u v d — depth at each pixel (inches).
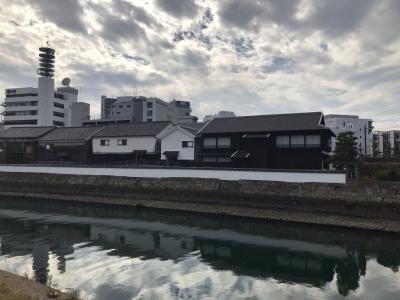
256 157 1456.7
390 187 879.1
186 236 864.9
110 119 3221.0
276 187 1036.5
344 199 933.8
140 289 525.7
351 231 894.4
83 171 1430.9
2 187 1584.6
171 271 612.1
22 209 1238.3
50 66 4062.5
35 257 680.4
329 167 1534.2
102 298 487.2
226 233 895.1
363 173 1325.0
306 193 989.8
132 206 1259.8
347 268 641.0
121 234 881.5
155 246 774.5
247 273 610.2
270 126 1471.5
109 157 1875.0
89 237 849.5
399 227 847.7
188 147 1659.7
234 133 1517.0
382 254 724.0
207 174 1171.9
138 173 1305.4
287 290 536.4
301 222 973.8
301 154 1395.2
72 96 4074.8
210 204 1132.5
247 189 1079.6
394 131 2945.4
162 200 1223.5
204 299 494.6
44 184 1492.4
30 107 3614.7
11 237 842.8
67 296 442.6
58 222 1018.7
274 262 673.0
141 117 3543.3
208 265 649.6
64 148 1967.3
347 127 3174.2
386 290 540.7
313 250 750.5
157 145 1786.4
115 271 605.6
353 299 506.3
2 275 510.9
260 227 956.6
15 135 2086.6
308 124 1405.0
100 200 1341.0
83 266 629.6
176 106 4301.2
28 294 424.8
